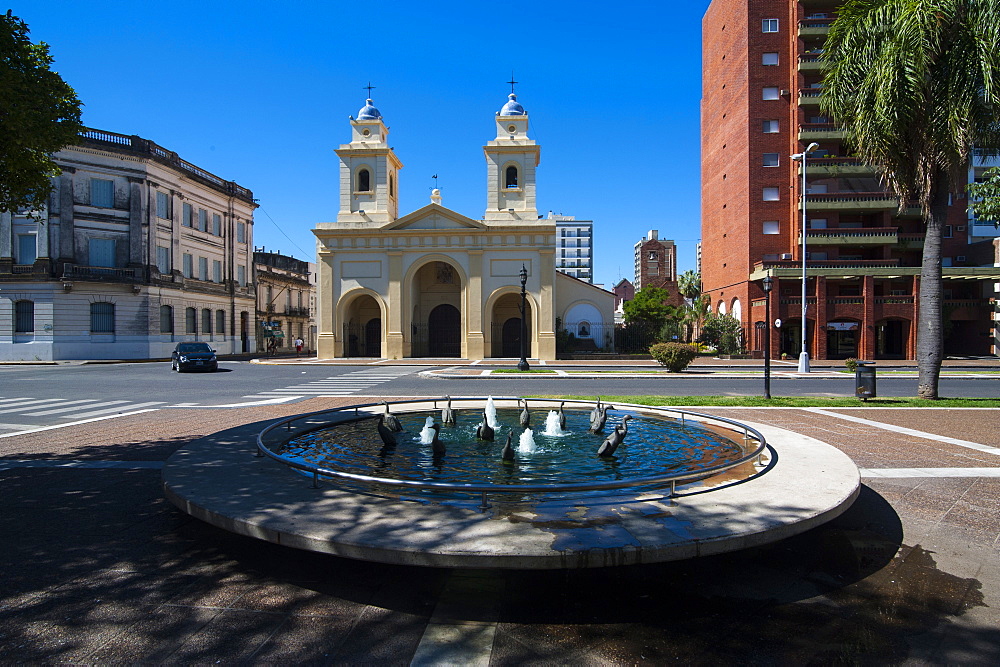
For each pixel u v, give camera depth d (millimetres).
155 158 40062
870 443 8914
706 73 48156
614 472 6379
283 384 20922
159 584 4164
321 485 5328
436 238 37344
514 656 3285
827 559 4672
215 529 5266
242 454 6664
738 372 26406
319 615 3736
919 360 14766
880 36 13562
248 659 3248
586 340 41219
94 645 3381
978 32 12227
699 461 6895
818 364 32219
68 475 7176
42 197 8305
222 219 48719
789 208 38344
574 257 147875
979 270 35719
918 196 14586
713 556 4707
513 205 38125
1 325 36688
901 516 5688
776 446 7152
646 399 14398
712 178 46562
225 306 48438
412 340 38844
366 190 39031
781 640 3473
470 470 6488
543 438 8438
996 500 6160
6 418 12312
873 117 13672
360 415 9898
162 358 40531
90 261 37781
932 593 4094
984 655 3316
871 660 3264
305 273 66875
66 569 4414
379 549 3781
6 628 3559
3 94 6980
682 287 64000
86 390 18797
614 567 4430
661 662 3230
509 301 40281
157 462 7887
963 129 12672
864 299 36062
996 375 23688
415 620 3682
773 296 36156
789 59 38438
